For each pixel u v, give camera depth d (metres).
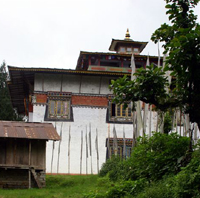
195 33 13.45
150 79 15.29
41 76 39.69
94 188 26.14
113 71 40.81
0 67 58.62
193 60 13.84
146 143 19.36
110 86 16.23
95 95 40.12
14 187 29.11
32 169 29.38
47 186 29.83
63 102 39.53
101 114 39.78
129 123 39.91
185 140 17.23
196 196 13.73
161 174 17.09
